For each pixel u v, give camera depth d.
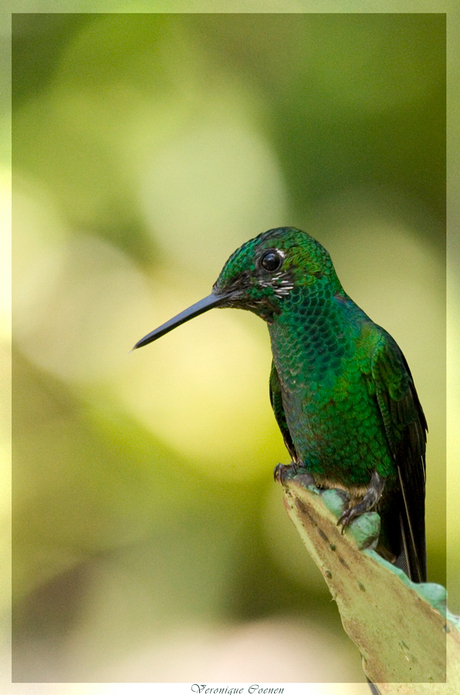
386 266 2.32
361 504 2.16
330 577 2.11
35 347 2.32
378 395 2.16
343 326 2.16
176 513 2.29
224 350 2.31
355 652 2.27
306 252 2.16
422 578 2.17
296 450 2.17
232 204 2.33
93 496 2.30
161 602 2.29
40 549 2.30
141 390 2.31
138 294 2.33
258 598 2.28
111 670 2.28
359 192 2.33
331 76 2.33
